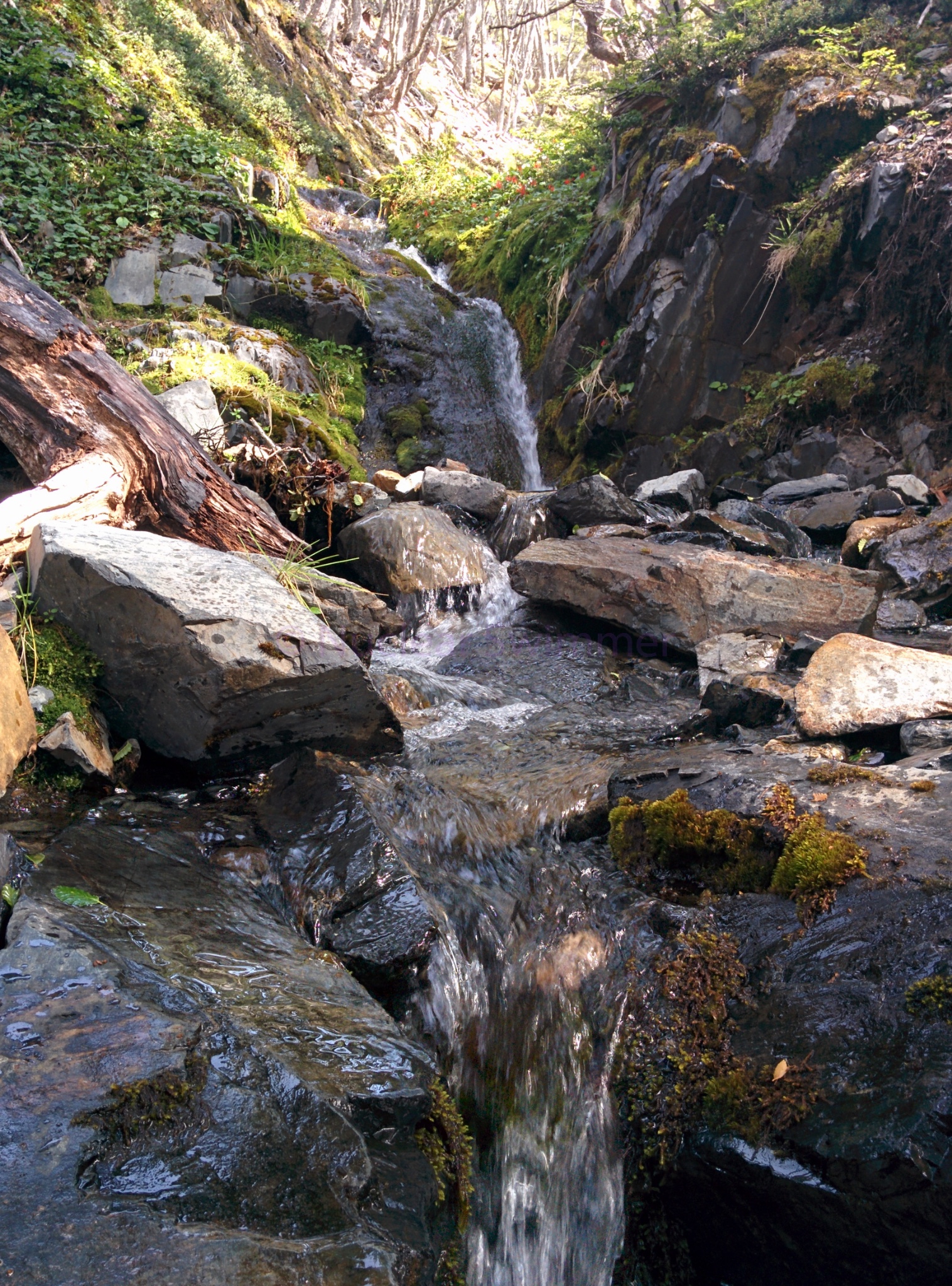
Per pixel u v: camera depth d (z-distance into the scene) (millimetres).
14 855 2527
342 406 9125
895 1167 1918
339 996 2285
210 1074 1765
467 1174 2150
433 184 15172
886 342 7723
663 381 8664
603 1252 2434
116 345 7863
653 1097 2385
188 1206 1501
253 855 2924
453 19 28297
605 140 10727
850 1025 2230
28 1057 1729
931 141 7602
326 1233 1508
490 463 9703
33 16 11031
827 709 3602
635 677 5121
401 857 2965
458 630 5980
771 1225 2160
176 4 14656
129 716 3518
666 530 6418
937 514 6168
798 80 8664
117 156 10000
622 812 3182
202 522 5059
